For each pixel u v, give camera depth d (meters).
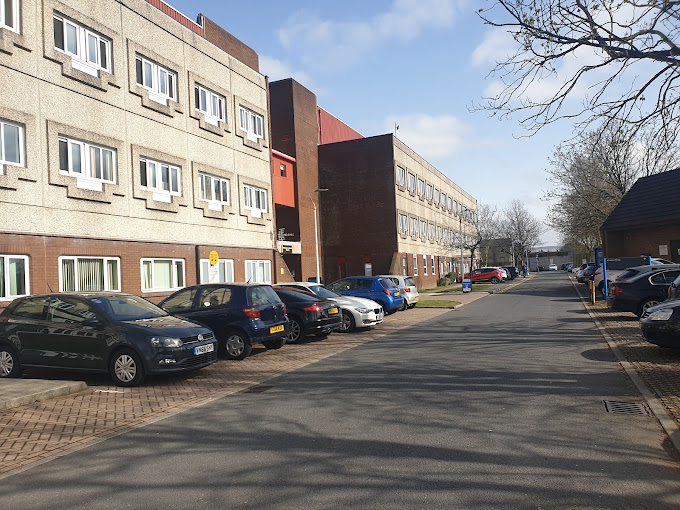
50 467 5.09
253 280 22.89
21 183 12.85
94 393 8.27
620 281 15.53
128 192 16.28
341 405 7.04
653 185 29.84
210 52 20.81
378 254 38.19
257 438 5.76
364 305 15.75
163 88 18.39
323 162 39.62
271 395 7.84
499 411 6.52
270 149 24.78
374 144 38.53
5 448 5.70
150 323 9.04
